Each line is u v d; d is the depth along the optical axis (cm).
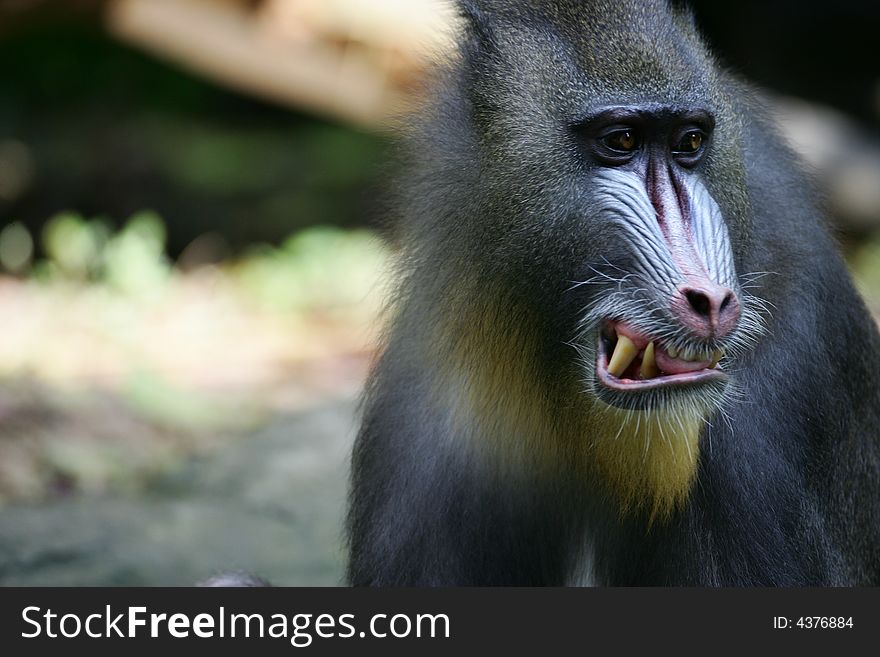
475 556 1055
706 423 967
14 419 1781
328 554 1464
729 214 959
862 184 3008
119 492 1655
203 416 1936
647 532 1017
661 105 933
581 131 947
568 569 1070
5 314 2348
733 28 3644
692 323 885
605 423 938
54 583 1355
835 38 3672
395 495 1070
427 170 1054
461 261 1005
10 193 3003
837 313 1046
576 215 946
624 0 980
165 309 2500
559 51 967
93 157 3166
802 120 3209
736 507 991
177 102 3531
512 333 982
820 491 1037
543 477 1027
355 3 2991
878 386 1099
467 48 1024
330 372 2241
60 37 3491
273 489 1638
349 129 3397
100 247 2739
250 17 3066
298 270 2717
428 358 1050
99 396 1939
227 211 3042
